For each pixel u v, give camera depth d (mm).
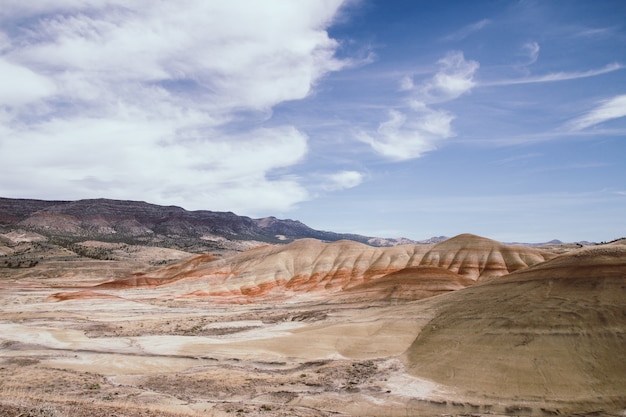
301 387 39969
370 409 34312
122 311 98812
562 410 32406
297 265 154375
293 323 73312
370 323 57875
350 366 45375
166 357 53469
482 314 46906
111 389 36906
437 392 36938
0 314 89562
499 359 39156
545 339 39281
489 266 127500
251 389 39406
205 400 35406
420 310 56969
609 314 39125
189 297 134125
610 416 30906
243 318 82438
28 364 48969
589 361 36094
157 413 26797
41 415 22359
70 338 65500
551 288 45375
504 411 33188
